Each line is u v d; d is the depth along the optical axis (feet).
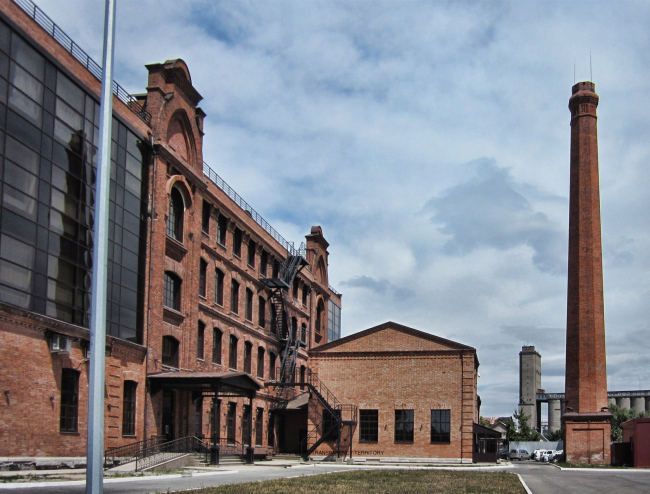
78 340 87.10
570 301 169.27
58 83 87.97
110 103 40.16
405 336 154.92
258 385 124.06
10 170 77.41
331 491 62.95
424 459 147.84
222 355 139.95
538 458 253.85
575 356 164.96
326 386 156.97
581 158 175.22
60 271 86.17
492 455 157.38
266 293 170.50
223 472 91.09
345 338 158.20
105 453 92.17
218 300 141.90
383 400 153.07
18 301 77.61
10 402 74.84
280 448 180.24
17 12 79.71
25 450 76.69
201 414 127.75
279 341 177.37
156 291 110.42
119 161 102.37
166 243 116.06
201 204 129.70
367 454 150.71
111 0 41.16
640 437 140.87
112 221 99.30
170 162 117.29
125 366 99.91
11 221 77.15
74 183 90.58
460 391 149.48
